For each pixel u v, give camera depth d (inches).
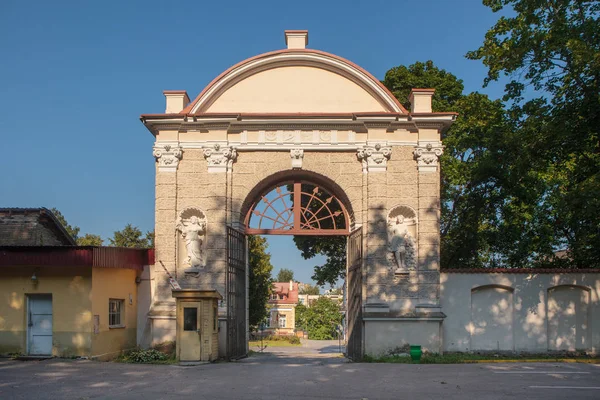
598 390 526.6
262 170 914.7
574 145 895.7
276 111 925.8
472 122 1189.1
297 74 936.3
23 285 788.6
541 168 962.1
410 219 900.0
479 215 1208.8
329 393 515.8
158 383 572.7
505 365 751.1
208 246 890.7
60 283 785.6
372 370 692.1
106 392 514.3
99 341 790.5
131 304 895.1
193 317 796.6
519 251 1211.2
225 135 911.7
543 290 893.8
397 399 486.3
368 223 890.1
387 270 880.3
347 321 952.3
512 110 940.0
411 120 899.4
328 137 916.6
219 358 845.8
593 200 769.6
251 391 525.0
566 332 892.0
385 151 899.4
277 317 3486.7
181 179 908.6
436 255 880.9
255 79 935.7
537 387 544.7
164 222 896.3
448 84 1347.2
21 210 976.3
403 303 873.5
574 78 848.3
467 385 560.1
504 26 907.4
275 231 941.8
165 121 904.9
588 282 890.7
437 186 892.6
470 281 898.7
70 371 657.6
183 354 789.2
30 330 788.0
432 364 778.8
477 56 951.6
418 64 1378.0
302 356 1016.9
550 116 886.4
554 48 838.5
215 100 930.1
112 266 810.2
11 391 512.7
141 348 876.6
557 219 1173.1
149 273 921.5
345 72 928.3
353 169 913.5
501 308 900.6
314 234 940.6
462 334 888.3
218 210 896.3
